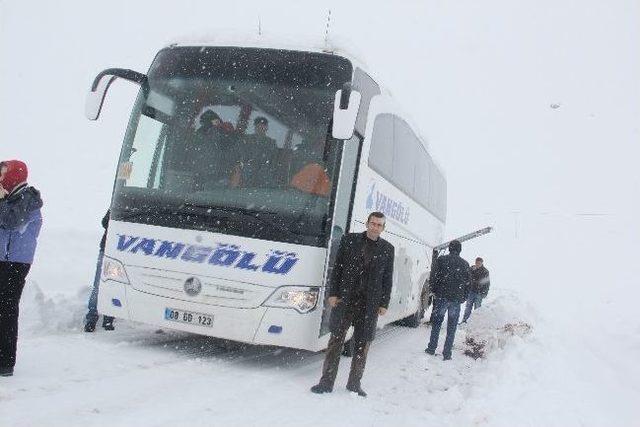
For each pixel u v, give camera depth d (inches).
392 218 369.4
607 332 548.4
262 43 285.9
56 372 221.9
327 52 281.4
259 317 254.2
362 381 284.8
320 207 259.8
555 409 234.8
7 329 205.3
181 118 277.4
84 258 547.5
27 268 205.8
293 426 197.0
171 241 265.0
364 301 248.2
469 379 316.5
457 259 386.0
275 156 265.7
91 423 172.6
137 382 223.0
